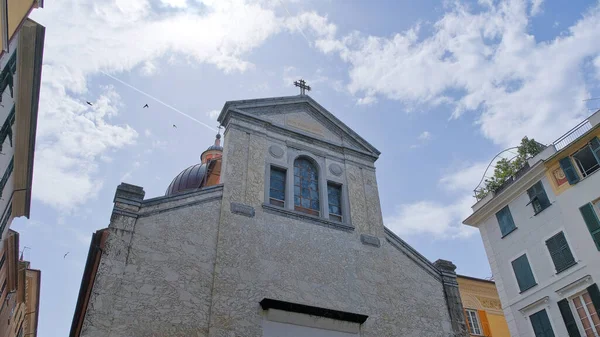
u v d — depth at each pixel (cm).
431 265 1752
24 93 1645
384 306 1545
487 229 2719
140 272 1247
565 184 2295
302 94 1977
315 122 1934
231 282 1347
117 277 1210
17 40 1458
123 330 1137
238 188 1557
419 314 1588
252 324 1302
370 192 1836
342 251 1603
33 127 1769
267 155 1703
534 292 2316
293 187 1684
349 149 1911
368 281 1576
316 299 1447
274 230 1527
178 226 1383
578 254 2141
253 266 1412
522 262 2430
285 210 1588
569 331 2092
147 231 1329
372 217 1759
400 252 1727
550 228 2320
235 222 1473
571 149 2291
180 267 1309
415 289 1652
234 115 1728
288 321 1359
